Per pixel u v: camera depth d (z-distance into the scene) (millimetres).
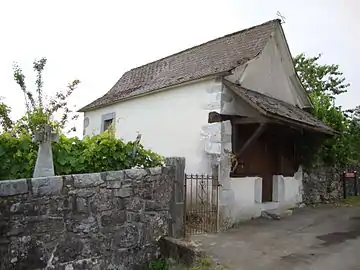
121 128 10266
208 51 9781
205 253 4938
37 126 4594
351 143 12617
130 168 5109
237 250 5211
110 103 10734
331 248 5438
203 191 7176
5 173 4316
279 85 9680
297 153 10031
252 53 8164
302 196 10195
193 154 7789
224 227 6867
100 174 4324
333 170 11883
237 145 7645
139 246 4676
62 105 6277
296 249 5359
